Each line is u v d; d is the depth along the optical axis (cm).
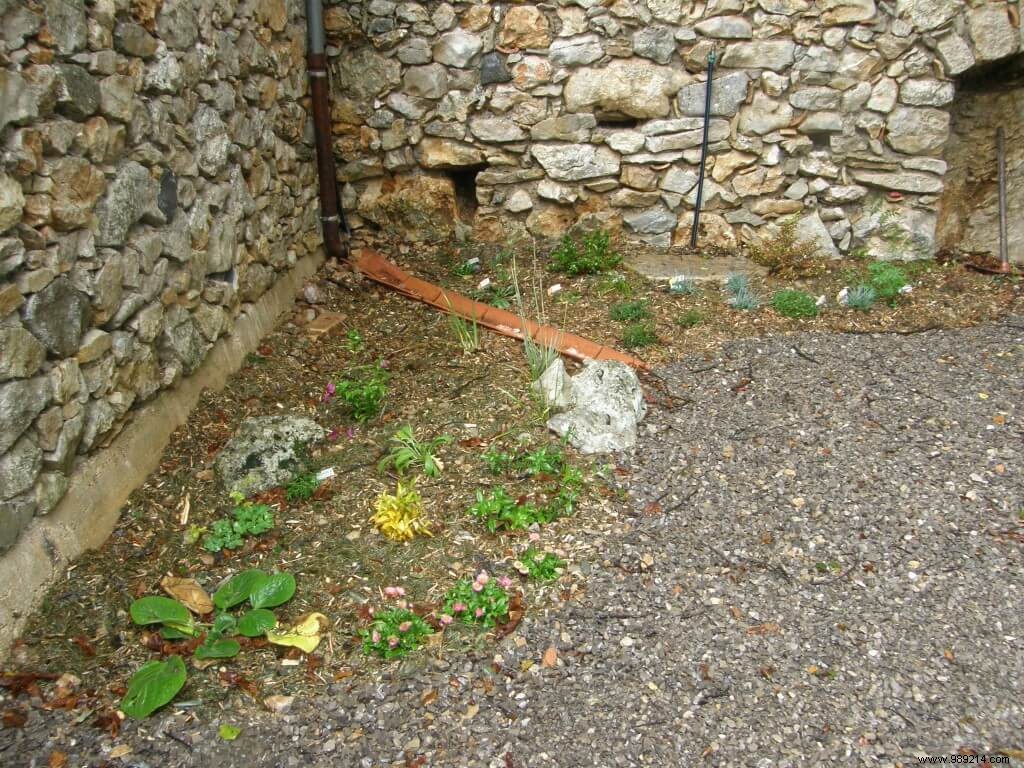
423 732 211
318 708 217
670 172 515
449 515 284
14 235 217
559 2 481
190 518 280
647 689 223
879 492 299
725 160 510
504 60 496
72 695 215
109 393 265
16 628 224
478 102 504
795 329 429
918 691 222
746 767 203
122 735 207
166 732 209
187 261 317
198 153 327
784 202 516
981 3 467
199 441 315
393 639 231
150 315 288
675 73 495
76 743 204
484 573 255
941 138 493
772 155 506
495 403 353
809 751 206
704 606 251
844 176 508
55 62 233
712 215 525
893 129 495
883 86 488
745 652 235
